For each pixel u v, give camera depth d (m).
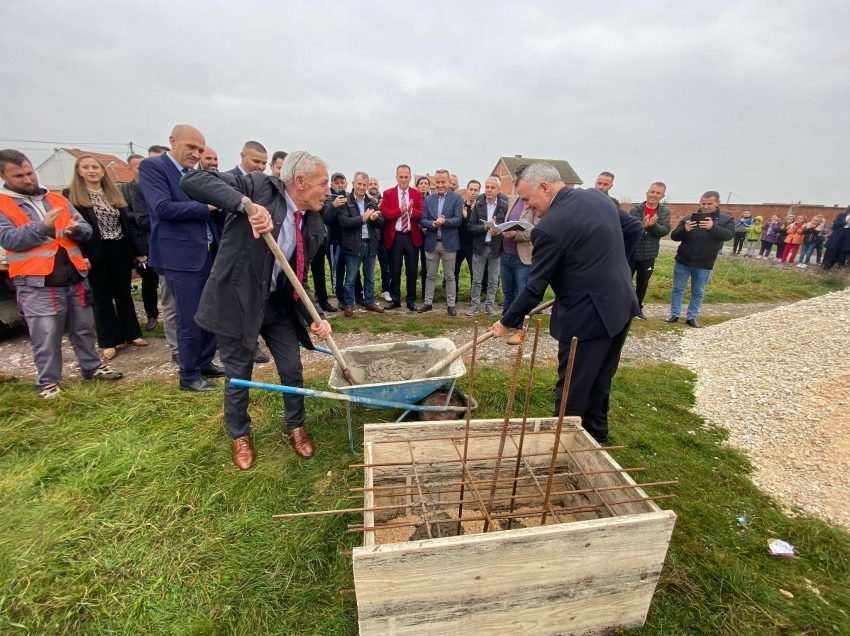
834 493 3.03
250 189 2.74
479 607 1.88
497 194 7.07
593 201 2.90
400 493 2.81
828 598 2.33
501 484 2.88
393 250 7.48
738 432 3.93
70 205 4.21
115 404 4.04
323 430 3.72
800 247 16.91
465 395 4.00
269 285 2.95
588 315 2.92
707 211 7.07
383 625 1.82
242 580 2.37
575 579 1.93
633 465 3.43
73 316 4.36
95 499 2.89
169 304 4.86
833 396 3.80
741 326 6.30
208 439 3.48
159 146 6.10
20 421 3.70
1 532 2.62
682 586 2.36
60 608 2.20
